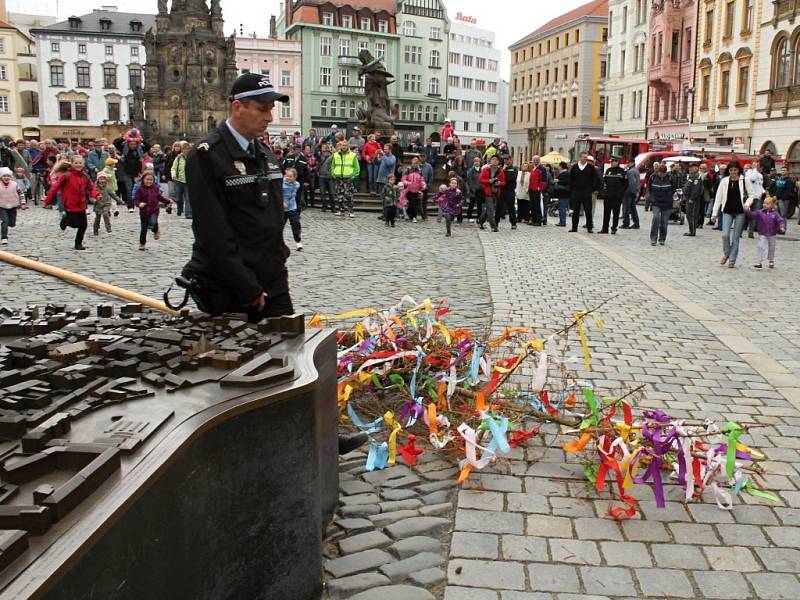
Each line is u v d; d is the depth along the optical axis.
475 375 5.11
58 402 2.48
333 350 3.70
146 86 68.69
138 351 2.97
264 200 4.19
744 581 3.36
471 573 3.38
